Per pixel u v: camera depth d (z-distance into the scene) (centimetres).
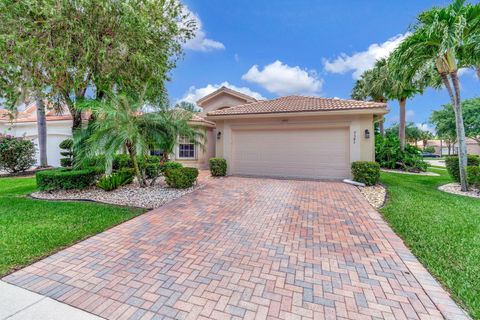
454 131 2755
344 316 278
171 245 462
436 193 901
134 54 848
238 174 1415
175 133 950
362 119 1161
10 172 1514
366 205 739
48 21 715
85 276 358
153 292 321
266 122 1333
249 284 338
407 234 504
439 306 292
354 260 403
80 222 579
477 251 426
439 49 845
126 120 817
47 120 1891
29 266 385
